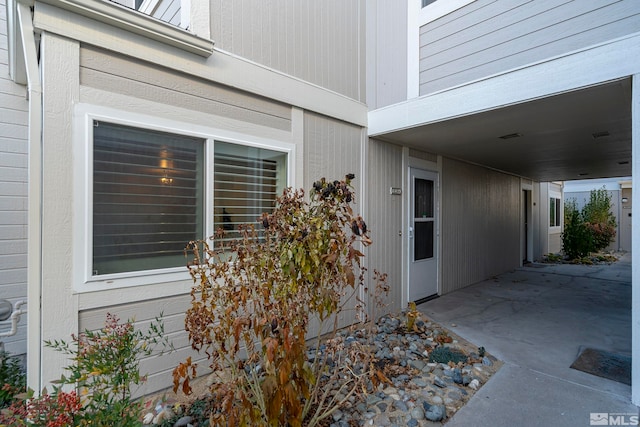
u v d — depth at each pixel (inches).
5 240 120.3
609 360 113.1
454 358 112.4
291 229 74.4
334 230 75.3
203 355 99.7
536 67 106.5
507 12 114.3
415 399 88.9
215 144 105.0
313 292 74.2
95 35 80.6
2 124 121.2
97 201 82.0
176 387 61.5
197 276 97.7
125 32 85.1
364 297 154.2
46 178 74.5
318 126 138.4
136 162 88.9
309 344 126.1
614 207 479.2
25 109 126.0
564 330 143.3
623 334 138.3
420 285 191.6
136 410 57.5
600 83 94.3
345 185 75.9
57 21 75.5
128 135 87.6
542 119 131.5
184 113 97.1
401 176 181.3
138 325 87.7
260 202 117.6
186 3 107.0
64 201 76.7
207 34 101.3
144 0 155.7
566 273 290.2
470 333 139.3
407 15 144.6
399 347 122.8
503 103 114.5
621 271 298.5
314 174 135.9
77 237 78.2
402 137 163.8
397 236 177.5
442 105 132.3
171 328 93.7
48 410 51.4
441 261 209.8
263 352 64.6
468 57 125.1
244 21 111.4
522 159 228.1
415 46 141.7
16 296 121.6
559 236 456.1
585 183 527.8
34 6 72.9
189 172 99.3
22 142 125.1
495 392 93.0
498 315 165.8
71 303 77.2
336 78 145.7
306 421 77.3
